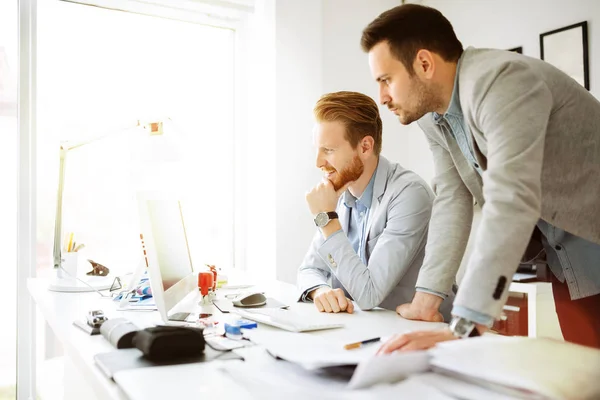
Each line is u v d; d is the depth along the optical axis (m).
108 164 2.18
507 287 0.74
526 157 0.77
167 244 1.07
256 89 2.51
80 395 1.22
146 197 0.97
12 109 2.07
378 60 0.99
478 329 0.73
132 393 0.57
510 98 0.81
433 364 0.57
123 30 2.29
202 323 0.96
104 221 2.17
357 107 1.31
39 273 2.07
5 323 2.03
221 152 2.54
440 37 0.95
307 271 1.36
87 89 2.19
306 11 2.44
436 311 1.05
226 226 2.56
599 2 2.04
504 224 0.74
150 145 1.66
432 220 1.16
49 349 2.07
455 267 1.09
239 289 1.50
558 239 1.12
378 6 2.72
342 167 1.31
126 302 1.17
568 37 2.13
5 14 2.07
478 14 2.53
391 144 2.76
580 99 0.99
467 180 1.11
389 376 0.55
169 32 2.41
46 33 2.11
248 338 0.83
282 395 0.54
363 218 1.42
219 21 2.51
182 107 2.41
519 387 0.48
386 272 1.16
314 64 2.46
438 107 1.03
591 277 1.11
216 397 0.55
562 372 0.51
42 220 2.08
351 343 0.76
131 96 2.28
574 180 1.00
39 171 2.08
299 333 0.88
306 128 2.43
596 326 1.19
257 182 2.50
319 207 1.21
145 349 0.70
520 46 2.33
